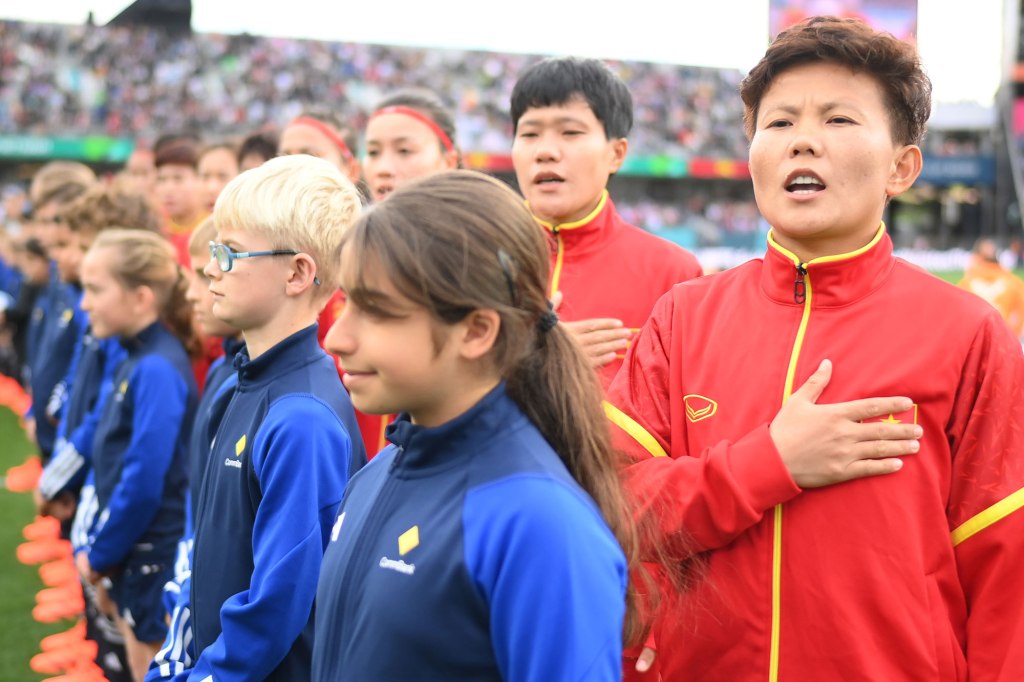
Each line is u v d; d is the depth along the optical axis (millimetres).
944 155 31062
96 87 24906
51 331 5797
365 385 1360
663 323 2021
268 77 26891
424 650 1305
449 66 29125
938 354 1711
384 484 1460
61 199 5699
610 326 2383
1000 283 10438
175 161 5828
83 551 3471
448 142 3627
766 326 1852
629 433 1926
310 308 2156
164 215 5992
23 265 8219
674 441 1911
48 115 24141
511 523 1272
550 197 2793
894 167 1829
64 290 5617
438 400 1375
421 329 1316
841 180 1735
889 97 1763
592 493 1449
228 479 2061
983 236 31266
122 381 3355
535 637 1231
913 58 1760
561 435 1435
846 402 1694
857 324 1774
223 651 1854
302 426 1943
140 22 26188
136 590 3248
